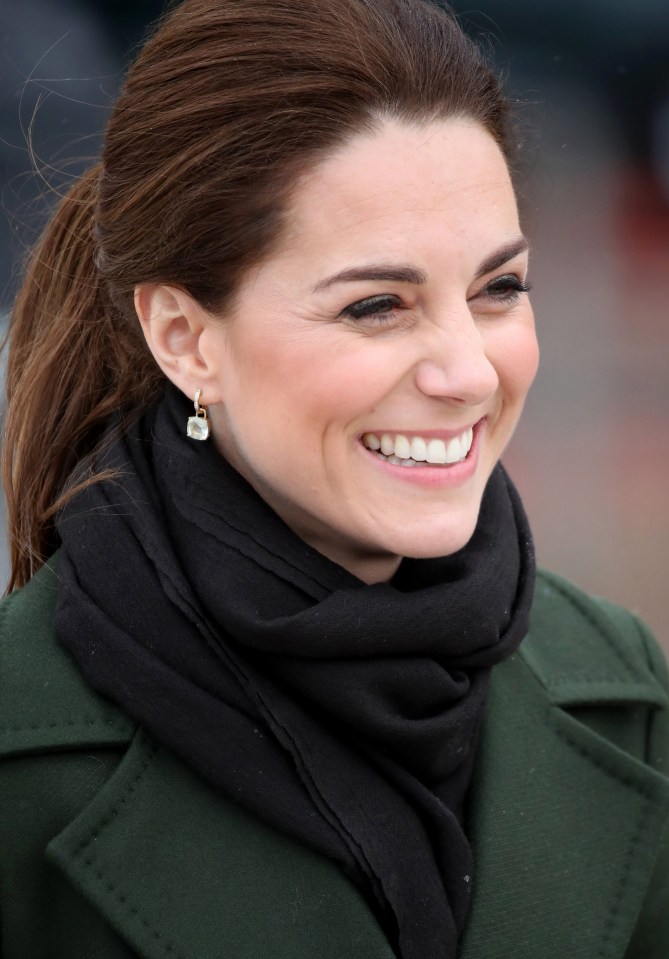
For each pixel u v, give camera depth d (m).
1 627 6.62
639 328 26.92
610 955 6.38
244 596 6.15
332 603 6.03
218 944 5.91
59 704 6.31
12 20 17.30
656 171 27.75
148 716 6.09
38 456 7.14
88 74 18.05
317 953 5.91
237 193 5.79
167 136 6.05
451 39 6.11
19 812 6.20
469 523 6.25
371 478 6.11
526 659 7.32
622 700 7.36
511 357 6.17
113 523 6.44
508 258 5.96
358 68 5.67
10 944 6.22
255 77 5.79
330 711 6.15
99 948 6.14
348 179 5.67
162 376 7.00
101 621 6.20
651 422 24.41
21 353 7.32
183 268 6.07
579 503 21.80
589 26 25.30
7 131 16.55
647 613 18.45
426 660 6.19
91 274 7.02
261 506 6.33
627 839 6.73
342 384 5.79
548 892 6.45
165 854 6.07
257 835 6.14
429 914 6.04
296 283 5.79
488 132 6.02
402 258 5.68
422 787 6.21
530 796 6.71
